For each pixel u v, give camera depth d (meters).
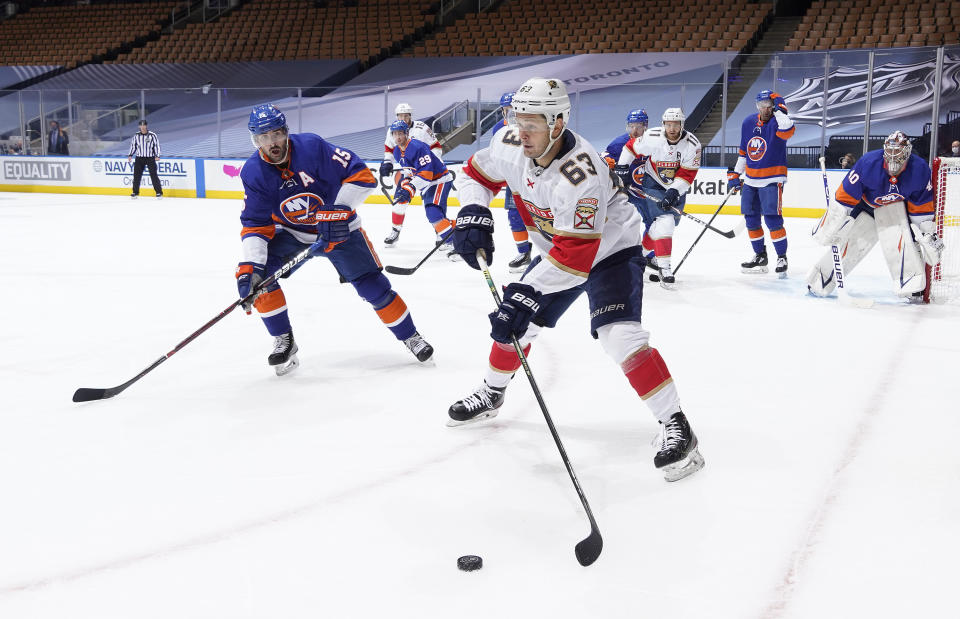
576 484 2.25
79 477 2.62
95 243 8.53
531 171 2.57
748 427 3.07
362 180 3.54
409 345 3.88
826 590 1.96
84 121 17.55
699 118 15.23
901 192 5.18
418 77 17.98
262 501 2.45
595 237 2.49
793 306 5.32
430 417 3.20
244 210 3.53
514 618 1.84
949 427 3.07
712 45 16.69
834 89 13.30
